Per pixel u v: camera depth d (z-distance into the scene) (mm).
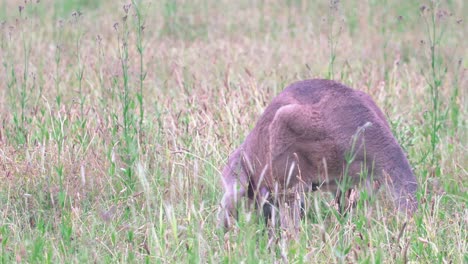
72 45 19578
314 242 9922
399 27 22047
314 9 24422
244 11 24438
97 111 13805
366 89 15727
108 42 20109
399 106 15281
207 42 20984
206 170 11938
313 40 20234
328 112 10445
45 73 16969
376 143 10344
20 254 9422
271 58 18859
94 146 12586
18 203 11266
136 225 10406
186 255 9500
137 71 16953
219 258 9594
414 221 10016
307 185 10773
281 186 10789
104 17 23172
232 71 17156
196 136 12633
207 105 14164
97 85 16188
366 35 21344
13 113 13852
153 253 9703
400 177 10352
